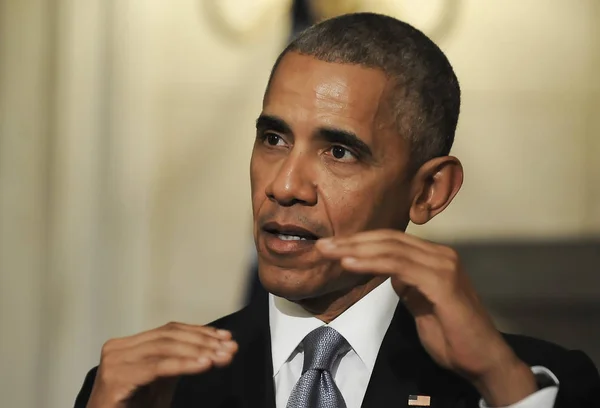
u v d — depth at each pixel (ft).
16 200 43.75
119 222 44.32
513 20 44.14
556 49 44.06
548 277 42.24
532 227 44.09
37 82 43.57
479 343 16.94
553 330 42.22
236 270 44.52
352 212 18.12
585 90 44.01
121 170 44.32
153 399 17.85
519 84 44.21
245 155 44.60
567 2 44.01
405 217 19.40
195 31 44.52
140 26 44.32
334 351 18.69
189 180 44.60
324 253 16.71
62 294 44.01
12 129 43.62
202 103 44.52
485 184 44.21
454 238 44.01
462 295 17.01
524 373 17.15
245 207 44.57
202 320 44.52
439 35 43.93
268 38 44.32
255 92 44.39
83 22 43.78
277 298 19.39
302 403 18.11
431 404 18.63
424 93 19.02
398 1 43.57
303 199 17.88
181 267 44.57
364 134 18.08
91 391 19.40
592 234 43.80
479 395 18.95
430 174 19.53
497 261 42.70
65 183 43.96
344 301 18.95
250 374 18.99
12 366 43.96
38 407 43.93
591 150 44.01
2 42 43.47
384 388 18.58
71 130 43.91
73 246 44.01
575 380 19.48
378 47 18.61
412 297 17.38
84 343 44.04
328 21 19.06
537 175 44.16
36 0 43.50
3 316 43.91
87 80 43.83
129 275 44.42
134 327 44.37
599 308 41.86
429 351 17.31
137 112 44.37
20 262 43.91
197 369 16.72
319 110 17.99
